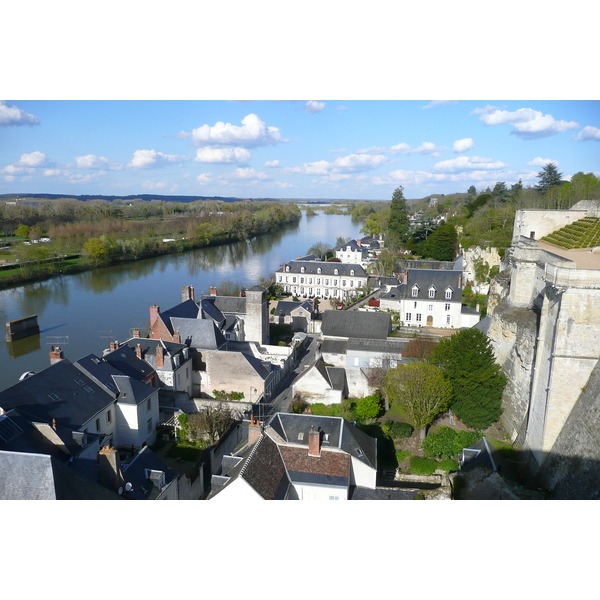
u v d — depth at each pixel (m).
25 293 113.06
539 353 37.31
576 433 32.22
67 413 37.56
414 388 41.78
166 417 46.62
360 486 32.41
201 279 129.62
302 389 50.97
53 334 82.88
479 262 91.50
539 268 43.44
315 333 81.88
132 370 47.53
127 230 180.75
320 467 31.69
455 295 79.12
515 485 33.91
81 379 41.78
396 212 154.38
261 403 52.47
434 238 121.50
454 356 45.28
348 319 66.44
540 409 36.34
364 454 32.94
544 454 35.19
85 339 80.12
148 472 32.09
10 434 32.69
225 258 168.00
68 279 129.88
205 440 44.88
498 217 103.38
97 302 104.06
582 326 33.03
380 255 129.12
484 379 43.78
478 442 40.41
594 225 50.62
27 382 37.72
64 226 169.12
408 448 42.06
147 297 108.56
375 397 46.97
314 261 119.50
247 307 69.69
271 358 63.78
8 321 84.19
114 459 29.30
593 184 97.81
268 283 117.00
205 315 64.50
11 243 159.00
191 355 56.16
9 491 24.92
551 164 110.94
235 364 53.66
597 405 31.00
